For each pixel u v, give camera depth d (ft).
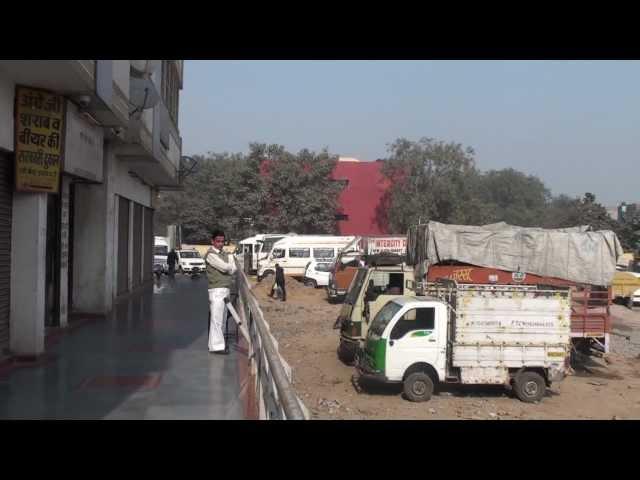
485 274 58.49
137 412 19.94
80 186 45.52
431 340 40.70
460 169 177.17
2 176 27.25
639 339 74.02
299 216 175.11
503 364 41.24
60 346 32.40
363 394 42.16
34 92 28.04
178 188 89.45
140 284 74.49
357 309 50.57
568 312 41.75
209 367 27.14
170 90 74.54
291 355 56.18
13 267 28.22
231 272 31.24
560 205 289.12
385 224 189.26
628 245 172.45
